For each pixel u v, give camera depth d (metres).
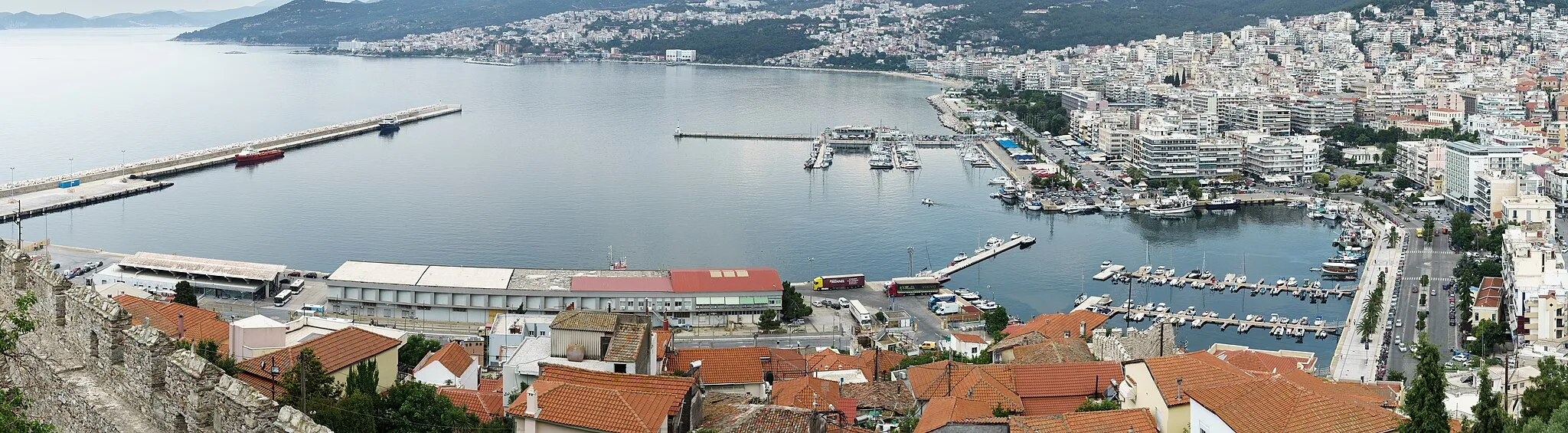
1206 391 126.31
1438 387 114.81
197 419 69.31
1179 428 130.00
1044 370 169.88
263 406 67.81
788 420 122.50
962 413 144.88
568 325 156.50
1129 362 171.50
